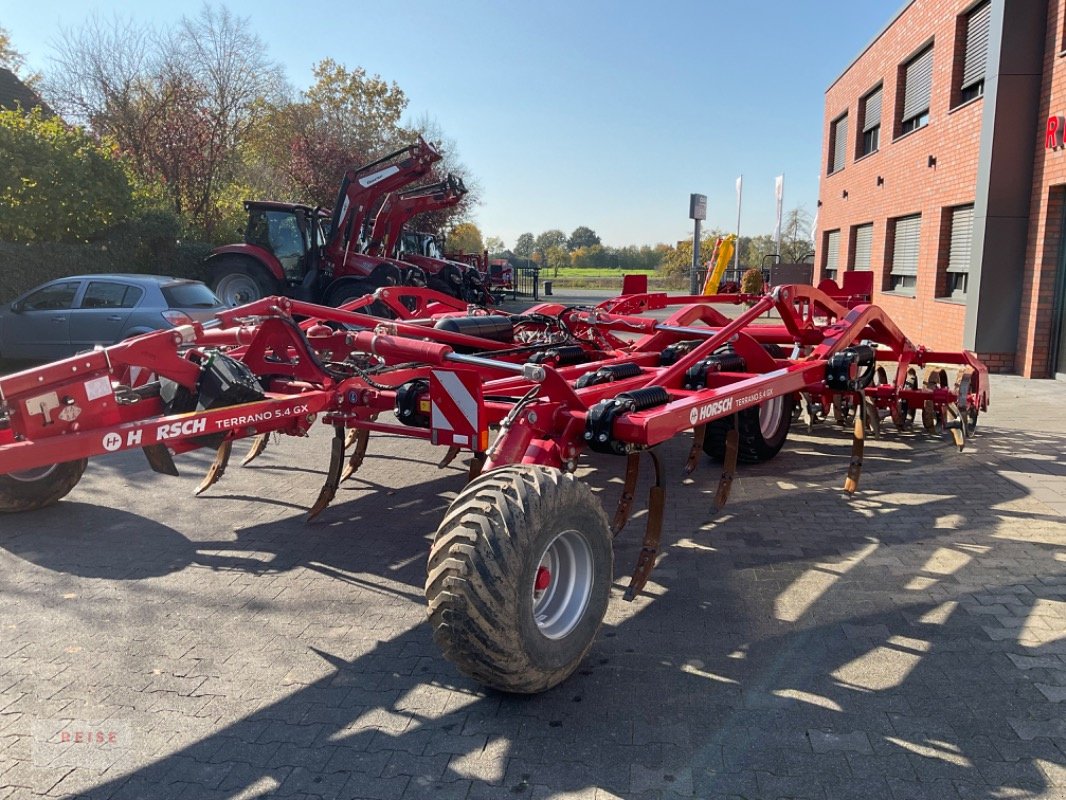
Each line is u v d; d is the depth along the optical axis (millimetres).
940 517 5395
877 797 2613
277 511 5691
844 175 21141
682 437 8219
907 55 15961
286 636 3816
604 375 4859
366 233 19359
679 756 2854
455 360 3857
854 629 3807
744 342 6164
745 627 3855
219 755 2900
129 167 21859
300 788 2709
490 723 3080
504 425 3561
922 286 14844
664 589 4312
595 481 6512
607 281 57156
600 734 2996
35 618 4000
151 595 4270
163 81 23484
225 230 24000
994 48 11242
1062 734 2938
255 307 4914
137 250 17453
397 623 3957
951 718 3051
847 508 5641
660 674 3432
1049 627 3777
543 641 3072
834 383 5668
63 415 3684
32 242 15539
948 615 3928
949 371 12016
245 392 4301
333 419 4891
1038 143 11047
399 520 5516
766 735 2971
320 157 32750
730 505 5770
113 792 2705
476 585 2832
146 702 3250
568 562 3355
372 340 4141
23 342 11547
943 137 13875
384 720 3111
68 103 23344
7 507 5434
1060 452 7082
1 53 31688
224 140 24203
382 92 42969
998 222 11391
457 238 58562
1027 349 11289
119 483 6367
